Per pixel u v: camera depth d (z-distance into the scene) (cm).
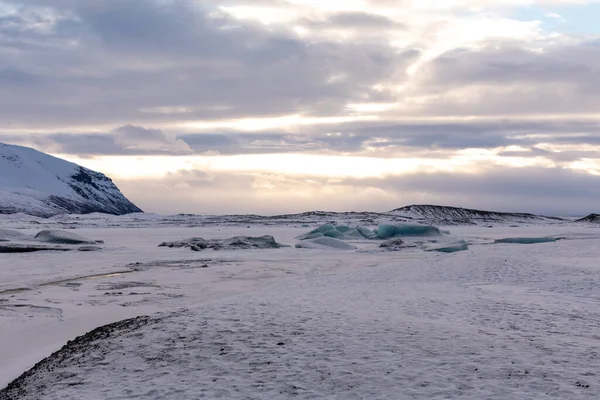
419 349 1209
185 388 1066
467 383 993
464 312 1611
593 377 1001
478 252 4022
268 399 988
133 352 1310
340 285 2361
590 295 1938
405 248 5700
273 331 1409
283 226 16038
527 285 2231
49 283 2794
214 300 2081
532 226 19000
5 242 5181
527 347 1203
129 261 4141
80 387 1115
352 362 1143
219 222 18938
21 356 1420
